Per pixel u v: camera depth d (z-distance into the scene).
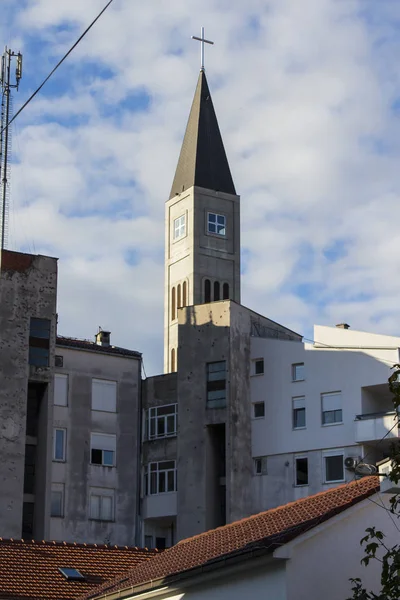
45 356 85.88
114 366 91.69
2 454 81.50
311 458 82.19
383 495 27.16
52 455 85.31
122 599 30.47
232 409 85.19
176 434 89.25
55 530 85.38
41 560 36.28
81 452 88.25
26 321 85.69
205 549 31.48
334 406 82.31
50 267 87.81
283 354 85.94
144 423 91.44
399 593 21.23
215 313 88.31
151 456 90.12
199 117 136.88
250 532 30.78
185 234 131.38
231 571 26.95
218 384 86.75
